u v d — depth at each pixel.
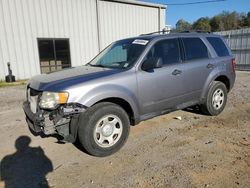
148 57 4.34
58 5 13.89
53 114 3.49
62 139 3.97
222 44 5.90
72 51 14.86
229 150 3.88
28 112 3.90
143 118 4.31
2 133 4.93
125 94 3.93
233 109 6.21
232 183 3.01
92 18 15.38
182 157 3.70
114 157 3.79
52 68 14.20
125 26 17.14
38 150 4.11
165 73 4.46
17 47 12.80
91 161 3.69
